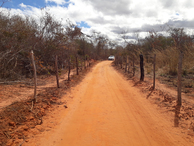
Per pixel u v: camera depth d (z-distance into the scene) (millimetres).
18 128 3812
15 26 10305
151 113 5277
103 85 10070
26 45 10641
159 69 13852
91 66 24016
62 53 15203
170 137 3779
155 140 3682
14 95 6219
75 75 13328
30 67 10992
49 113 5113
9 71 8641
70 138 3766
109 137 3811
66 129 4215
